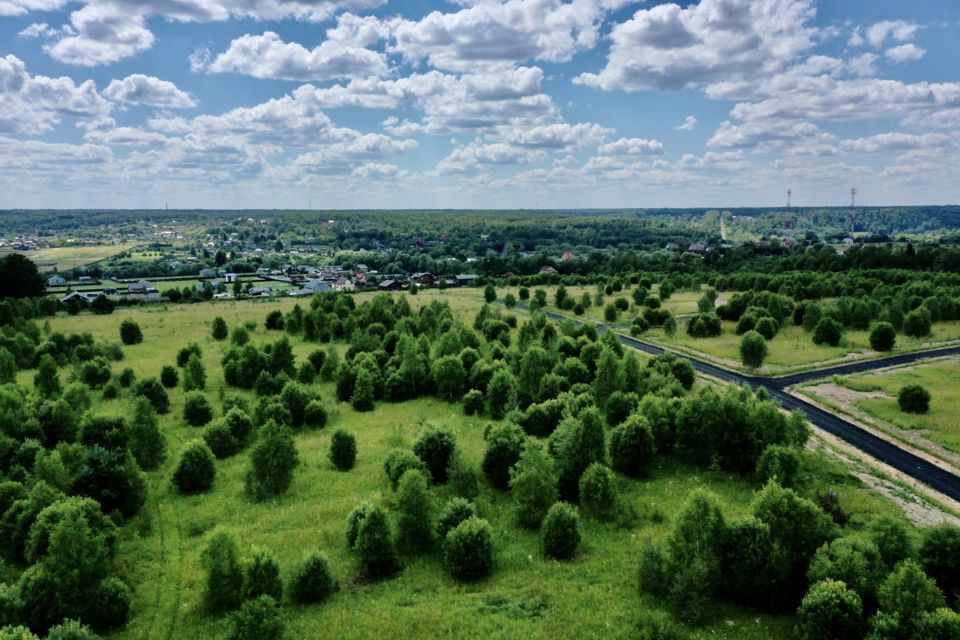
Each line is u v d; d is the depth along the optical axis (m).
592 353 83.44
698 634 31.66
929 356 92.88
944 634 26.91
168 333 118.75
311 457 56.31
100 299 146.88
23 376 86.69
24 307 131.00
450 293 185.25
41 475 43.59
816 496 45.09
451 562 37.25
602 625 32.38
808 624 30.11
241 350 88.31
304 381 82.56
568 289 188.50
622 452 51.34
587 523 43.59
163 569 38.41
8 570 38.00
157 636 32.22
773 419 51.50
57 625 30.17
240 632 29.88
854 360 91.06
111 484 44.34
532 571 37.78
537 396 70.19
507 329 108.38
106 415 55.84
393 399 76.50
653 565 34.25
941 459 55.03
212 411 67.25
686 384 76.25
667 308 146.38
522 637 31.56
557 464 48.09
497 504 46.97
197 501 47.84
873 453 56.84
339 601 35.00
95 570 33.56
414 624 32.78
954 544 31.80
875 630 28.45
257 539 41.69
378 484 50.34
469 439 60.91
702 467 53.59
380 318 115.62
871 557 32.22
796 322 120.62
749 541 33.97
